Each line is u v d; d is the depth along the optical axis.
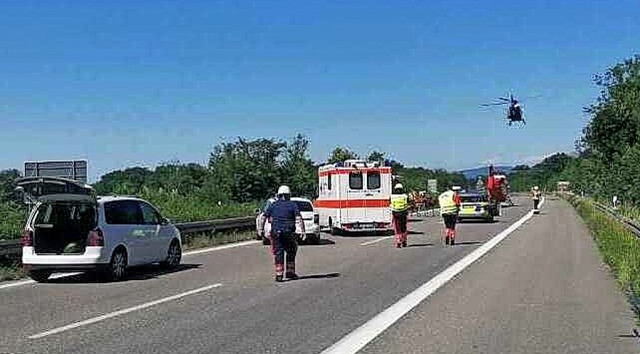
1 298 15.27
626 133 53.62
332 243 30.53
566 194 105.00
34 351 10.17
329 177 36.91
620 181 44.19
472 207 45.75
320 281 17.59
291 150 56.78
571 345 10.36
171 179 53.94
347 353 9.89
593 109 55.97
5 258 19.91
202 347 10.35
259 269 20.39
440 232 37.00
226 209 38.91
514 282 17.17
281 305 14.03
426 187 78.56
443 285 16.73
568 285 16.59
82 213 17.98
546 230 37.34
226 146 55.47
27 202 21.30
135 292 16.03
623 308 13.48
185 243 28.16
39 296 15.54
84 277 18.89
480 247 27.33
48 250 17.69
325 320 12.39
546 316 12.69
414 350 10.06
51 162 26.72
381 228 35.91
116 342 10.73
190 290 16.23
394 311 13.24
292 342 10.63
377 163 36.19
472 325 11.88
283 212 17.77
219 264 21.84
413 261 22.30
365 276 18.53
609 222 28.38
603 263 21.19
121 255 18.33
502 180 64.19
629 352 9.93
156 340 10.85
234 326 11.91
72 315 13.09
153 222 20.12
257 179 54.09
